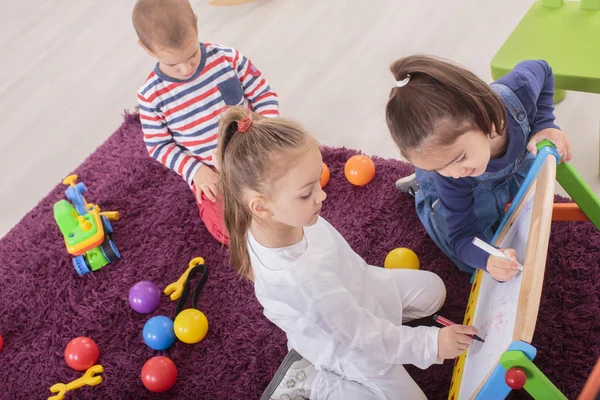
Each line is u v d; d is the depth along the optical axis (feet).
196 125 5.37
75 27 8.38
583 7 5.17
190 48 4.84
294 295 3.79
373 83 6.84
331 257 3.95
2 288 5.67
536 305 3.14
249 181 3.50
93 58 7.88
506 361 3.08
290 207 3.54
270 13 7.94
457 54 6.91
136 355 5.08
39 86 7.68
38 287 5.63
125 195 6.20
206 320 5.10
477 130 3.60
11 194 6.57
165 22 4.68
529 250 3.44
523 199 4.11
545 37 5.07
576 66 4.77
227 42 7.66
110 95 7.38
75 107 7.34
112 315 5.36
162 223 5.93
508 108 4.21
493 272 3.75
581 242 5.10
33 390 5.01
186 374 4.93
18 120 7.32
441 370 4.66
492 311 3.84
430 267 5.24
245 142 3.46
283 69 7.22
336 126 6.52
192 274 5.45
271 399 4.41
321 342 4.13
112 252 5.65
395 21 7.45
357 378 4.23
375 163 6.02
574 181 4.33
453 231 4.43
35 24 8.54
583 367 4.48
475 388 3.57
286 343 4.96
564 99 6.22
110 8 8.57
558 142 4.24
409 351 3.90
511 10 7.23
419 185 5.25
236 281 5.41
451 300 5.02
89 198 6.22
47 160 6.83
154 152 5.48
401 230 5.53
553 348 4.60
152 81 5.22
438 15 7.39
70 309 5.46
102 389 4.92
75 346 5.00
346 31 7.48
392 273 4.76
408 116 3.63
